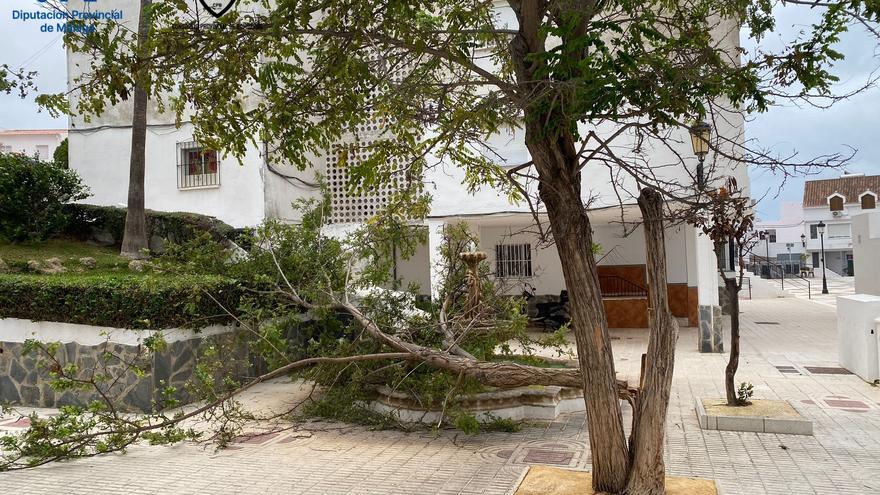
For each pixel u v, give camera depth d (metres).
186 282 8.76
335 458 6.24
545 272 18.03
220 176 14.55
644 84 4.04
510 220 13.90
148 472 5.88
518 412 7.58
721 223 7.09
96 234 14.14
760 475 5.44
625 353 12.88
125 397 8.28
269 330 8.21
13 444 6.11
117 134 15.49
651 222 4.48
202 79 5.68
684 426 7.12
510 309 8.50
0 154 12.95
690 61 4.46
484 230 18.09
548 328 16.83
